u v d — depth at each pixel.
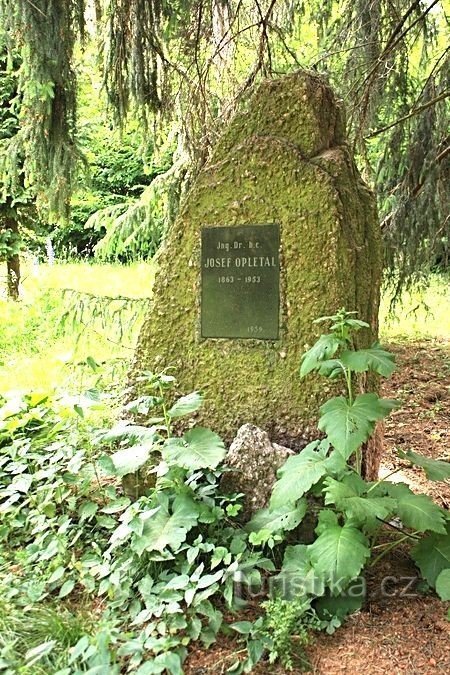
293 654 2.34
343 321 2.70
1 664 2.10
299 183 3.20
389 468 4.30
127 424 3.12
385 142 6.53
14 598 2.55
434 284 9.91
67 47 4.73
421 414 5.51
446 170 6.39
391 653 2.34
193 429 3.02
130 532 2.67
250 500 2.92
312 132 3.26
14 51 4.96
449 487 3.96
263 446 2.98
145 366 3.49
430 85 6.00
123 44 5.04
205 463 2.76
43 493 3.17
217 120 5.71
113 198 15.99
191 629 2.39
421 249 6.77
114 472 2.80
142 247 7.31
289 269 3.21
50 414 3.96
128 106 5.37
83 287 9.51
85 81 7.11
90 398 3.26
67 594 2.63
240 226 3.30
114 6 4.91
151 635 2.36
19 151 5.77
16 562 2.85
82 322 5.59
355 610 2.55
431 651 2.35
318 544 2.42
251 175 3.29
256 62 5.61
